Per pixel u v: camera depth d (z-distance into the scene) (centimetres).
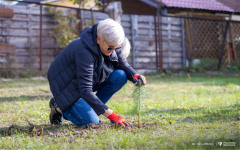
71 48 273
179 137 239
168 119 328
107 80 303
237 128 269
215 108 387
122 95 549
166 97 520
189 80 849
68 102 279
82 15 995
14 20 891
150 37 1119
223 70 1170
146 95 294
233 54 1291
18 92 602
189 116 345
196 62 1208
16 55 898
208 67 1178
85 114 285
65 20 966
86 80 263
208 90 599
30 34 918
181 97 505
